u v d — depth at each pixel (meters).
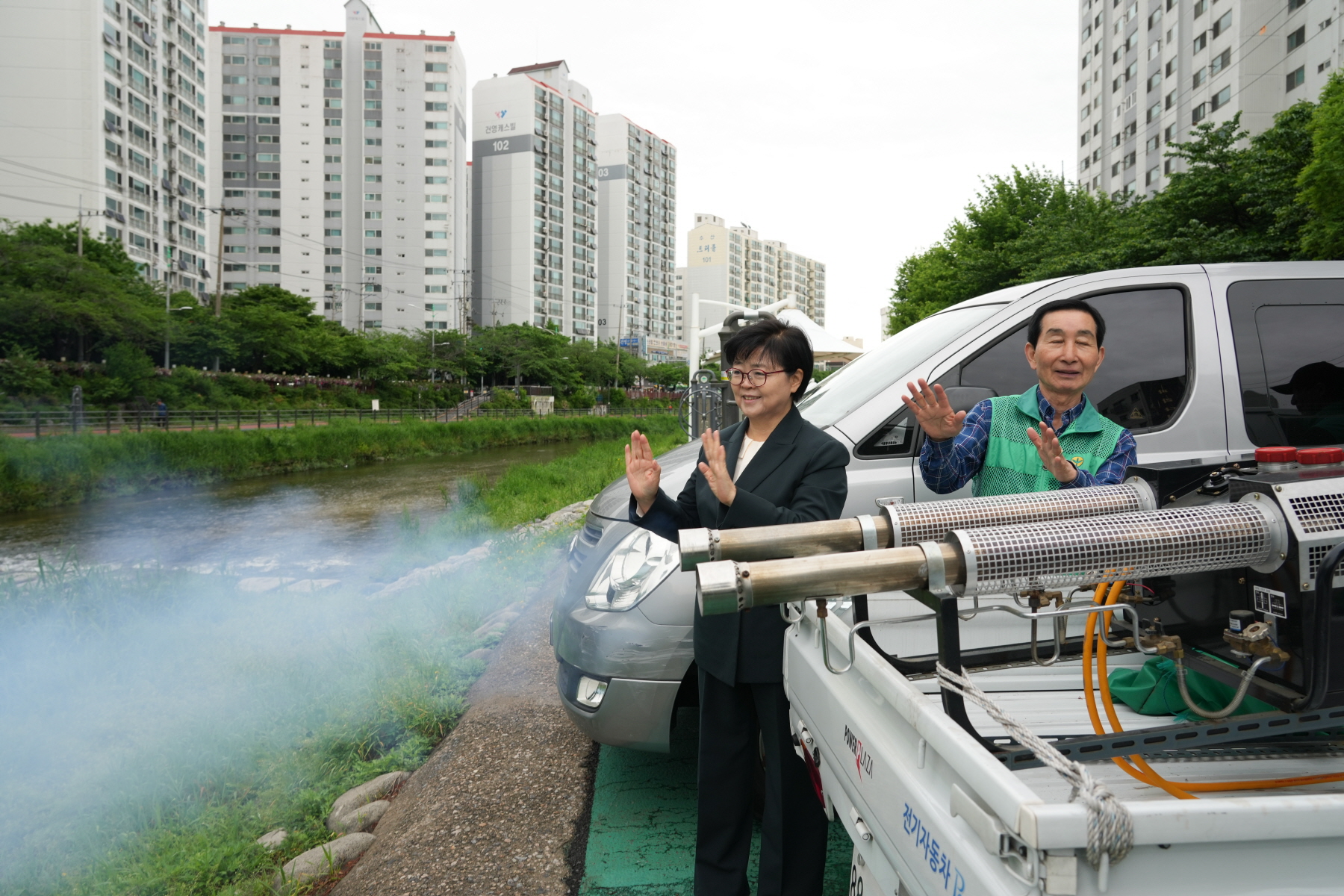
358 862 2.85
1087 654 1.57
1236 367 3.00
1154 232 19.06
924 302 32.62
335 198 106.12
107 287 43.91
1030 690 1.92
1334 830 0.92
